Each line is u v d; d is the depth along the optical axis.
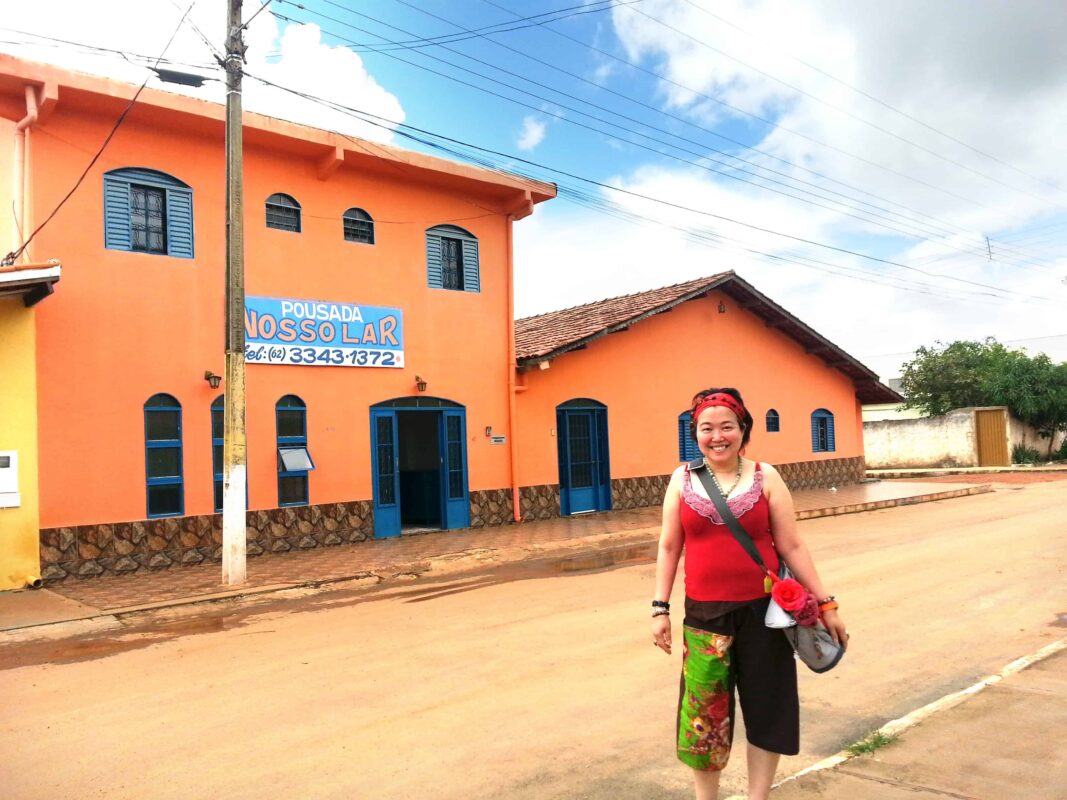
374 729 4.93
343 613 8.78
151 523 11.91
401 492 16.97
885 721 4.78
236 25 10.59
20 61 10.69
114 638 8.07
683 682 3.31
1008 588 8.48
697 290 19.36
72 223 11.49
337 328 14.06
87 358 11.52
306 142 13.23
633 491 18.75
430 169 14.73
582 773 4.15
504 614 8.25
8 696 6.06
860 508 17.81
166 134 12.41
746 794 3.80
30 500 10.79
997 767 3.96
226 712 5.40
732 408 3.31
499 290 16.44
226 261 10.60
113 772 4.43
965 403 33.81
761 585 3.19
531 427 16.95
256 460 13.05
